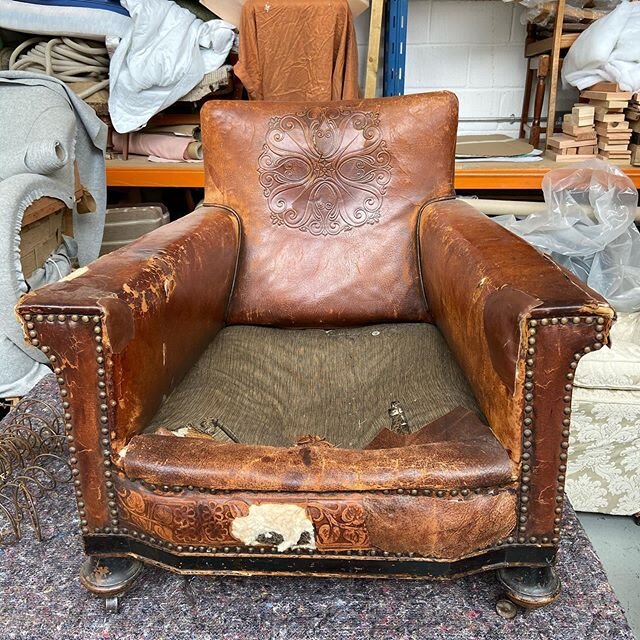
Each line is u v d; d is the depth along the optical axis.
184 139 2.52
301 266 1.47
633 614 1.32
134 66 2.27
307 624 1.02
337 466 0.90
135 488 0.93
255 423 1.08
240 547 0.93
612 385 1.44
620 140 2.29
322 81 2.33
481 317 0.95
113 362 0.89
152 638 1.00
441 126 1.46
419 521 0.90
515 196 2.65
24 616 1.04
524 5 2.52
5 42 2.54
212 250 1.31
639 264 1.75
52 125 1.86
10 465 1.35
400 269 1.45
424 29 2.89
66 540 1.21
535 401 0.86
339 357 1.29
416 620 1.02
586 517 1.64
